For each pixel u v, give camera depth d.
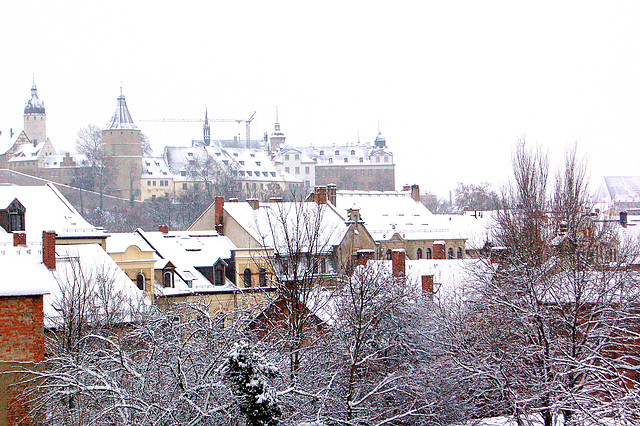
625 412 41.53
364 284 48.50
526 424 44.97
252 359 32.66
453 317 53.00
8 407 37.38
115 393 33.12
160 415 32.31
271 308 48.03
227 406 32.41
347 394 41.56
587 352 46.69
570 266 49.91
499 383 45.25
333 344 43.38
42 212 82.44
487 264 57.00
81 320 46.84
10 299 38.09
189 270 81.38
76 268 61.66
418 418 44.53
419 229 118.69
